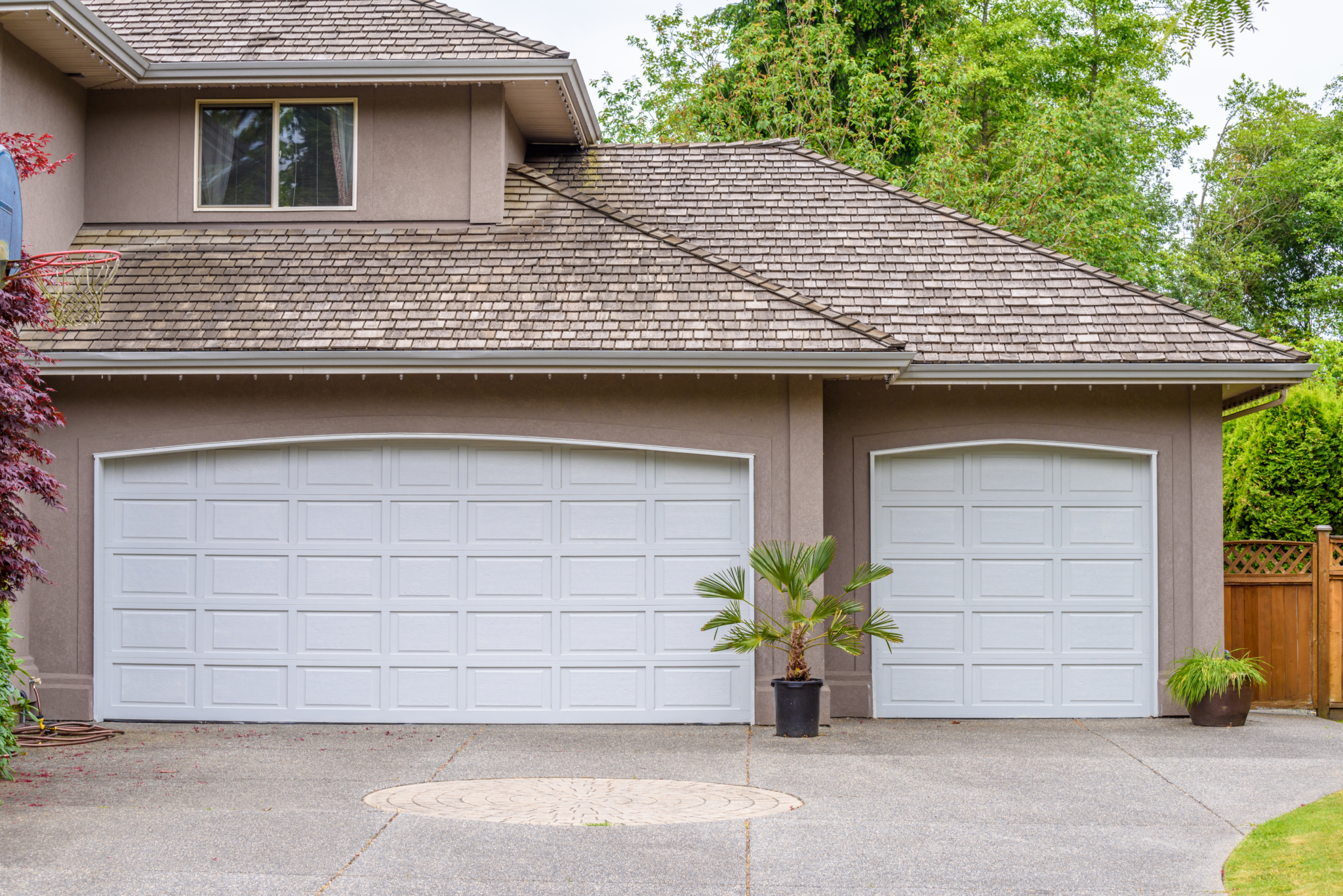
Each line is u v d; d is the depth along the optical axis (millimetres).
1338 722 11188
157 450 10938
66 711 10875
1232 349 11109
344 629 10914
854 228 12945
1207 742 10062
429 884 5879
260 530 11000
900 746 9828
